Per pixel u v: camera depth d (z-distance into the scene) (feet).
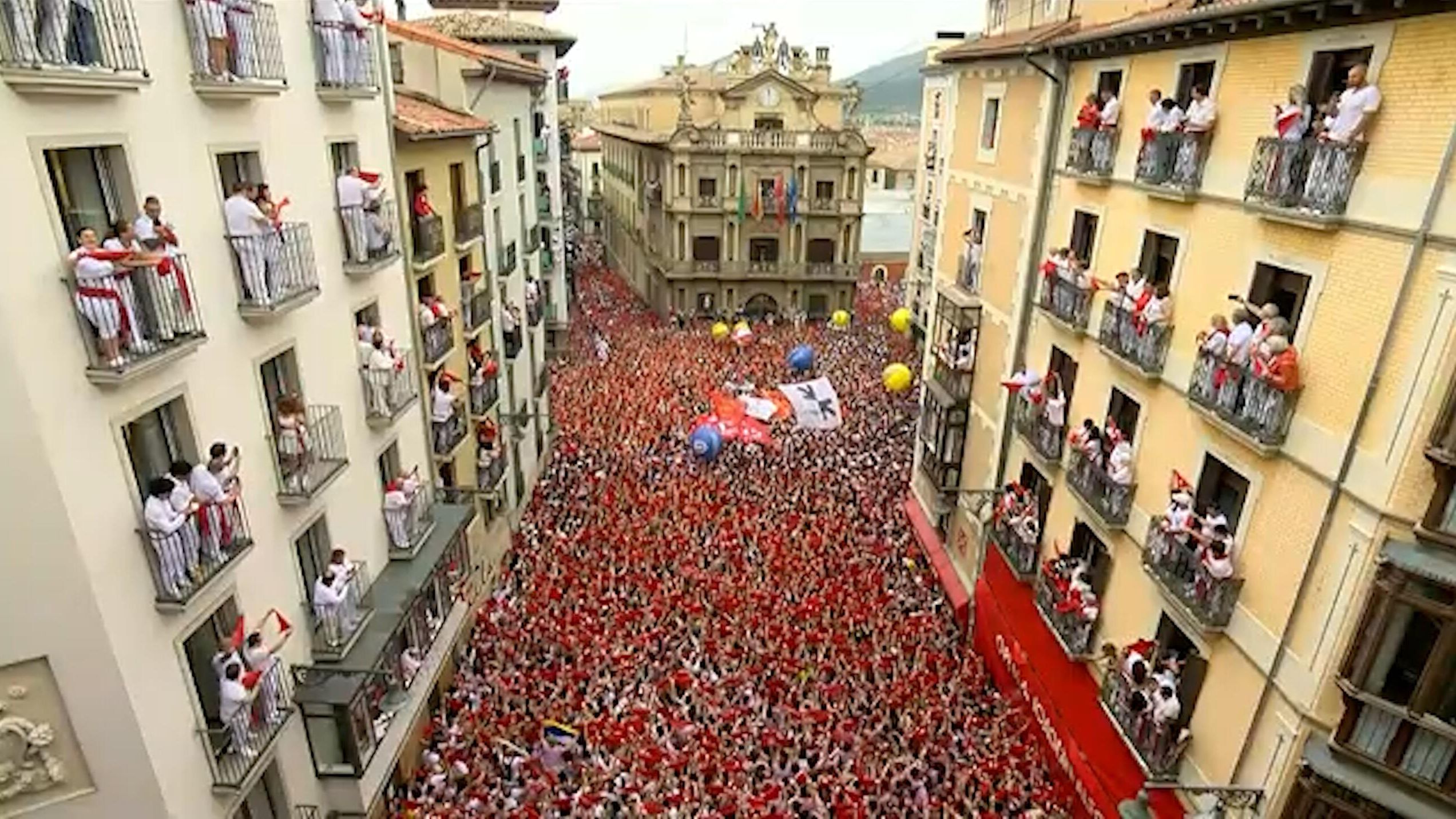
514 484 103.35
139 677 38.83
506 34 145.79
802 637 81.10
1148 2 64.18
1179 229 56.08
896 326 182.29
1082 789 59.88
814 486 114.62
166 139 40.63
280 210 49.73
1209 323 52.90
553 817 60.23
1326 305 43.19
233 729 44.47
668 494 110.42
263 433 49.32
